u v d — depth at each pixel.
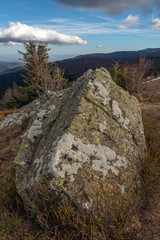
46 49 16.55
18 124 6.97
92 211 2.51
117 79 21.44
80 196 2.59
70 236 2.38
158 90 21.08
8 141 6.39
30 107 7.41
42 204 2.82
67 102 4.84
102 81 4.68
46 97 7.12
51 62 16.48
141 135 4.23
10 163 5.24
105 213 2.47
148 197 3.05
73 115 3.59
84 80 4.82
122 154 3.45
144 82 18.92
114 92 4.61
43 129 4.61
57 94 5.64
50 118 4.79
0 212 3.28
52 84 14.63
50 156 3.05
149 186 3.22
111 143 3.50
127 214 2.56
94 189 2.72
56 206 2.65
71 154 3.01
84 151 3.14
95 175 2.92
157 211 2.76
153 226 2.52
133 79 17.78
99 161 3.12
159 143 4.68
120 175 3.12
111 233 2.40
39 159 3.43
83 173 2.86
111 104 4.23
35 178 2.95
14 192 3.72
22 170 3.78
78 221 2.35
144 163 3.64
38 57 16.28
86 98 4.02
